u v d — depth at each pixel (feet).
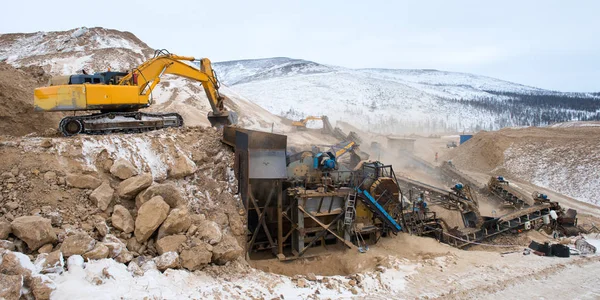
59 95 39.78
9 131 50.01
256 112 235.40
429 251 43.65
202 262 28.53
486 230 52.13
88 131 40.86
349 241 45.78
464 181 85.81
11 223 24.35
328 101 643.45
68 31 290.97
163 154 39.01
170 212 30.32
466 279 34.35
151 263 26.99
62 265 23.03
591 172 95.81
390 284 32.60
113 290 22.63
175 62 50.49
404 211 52.90
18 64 220.02
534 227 56.54
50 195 28.84
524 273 36.22
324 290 30.32
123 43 278.46
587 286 33.55
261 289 28.25
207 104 201.05
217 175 43.01
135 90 44.09
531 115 650.02
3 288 18.98
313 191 44.57
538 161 111.86
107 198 30.40
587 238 52.49
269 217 45.47
